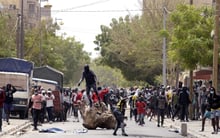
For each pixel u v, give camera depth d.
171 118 56.75
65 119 56.47
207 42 52.53
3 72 54.03
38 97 41.69
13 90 45.12
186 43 52.34
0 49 75.38
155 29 87.12
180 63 54.56
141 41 89.81
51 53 112.75
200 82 58.75
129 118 62.97
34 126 41.75
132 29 95.38
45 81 68.75
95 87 44.88
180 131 40.28
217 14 43.31
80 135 36.59
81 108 47.53
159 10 88.12
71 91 67.12
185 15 53.47
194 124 48.03
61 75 75.50
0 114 37.16
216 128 39.75
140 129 44.06
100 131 41.00
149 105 58.41
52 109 51.78
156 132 41.09
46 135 36.41
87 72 45.00
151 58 88.12
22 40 71.31
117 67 109.81
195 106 53.56
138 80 105.25
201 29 53.12
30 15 128.50
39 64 99.69
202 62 52.62
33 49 100.38
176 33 53.47
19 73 53.88
